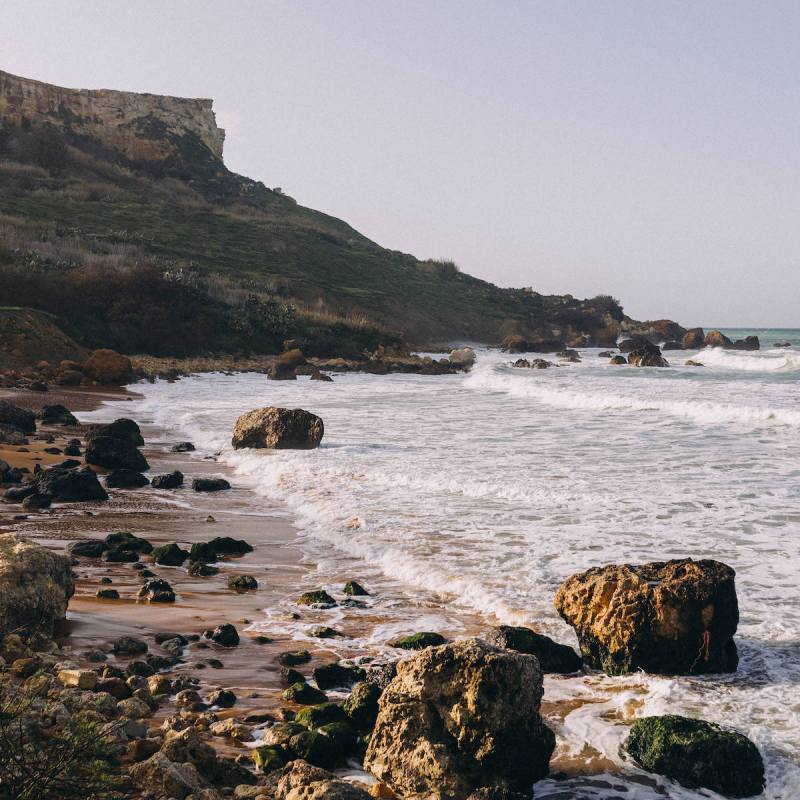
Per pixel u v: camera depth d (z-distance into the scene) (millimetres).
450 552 10609
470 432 22625
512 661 5289
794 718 5969
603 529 11617
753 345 79062
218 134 126062
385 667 6441
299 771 4934
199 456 19906
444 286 97812
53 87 109500
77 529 12164
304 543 11656
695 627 6906
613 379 39281
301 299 72625
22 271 50594
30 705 4969
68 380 36969
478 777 5105
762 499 13391
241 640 7746
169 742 5055
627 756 5570
